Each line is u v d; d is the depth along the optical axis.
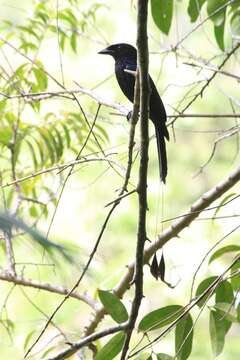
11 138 9.80
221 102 16.89
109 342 6.45
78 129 9.88
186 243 14.54
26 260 11.85
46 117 9.86
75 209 16.59
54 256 2.69
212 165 17.89
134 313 5.67
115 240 16.33
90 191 16.61
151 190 17.00
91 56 17.77
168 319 6.59
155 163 17.41
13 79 9.53
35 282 8.89
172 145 17.95
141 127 5.46
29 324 11.23
